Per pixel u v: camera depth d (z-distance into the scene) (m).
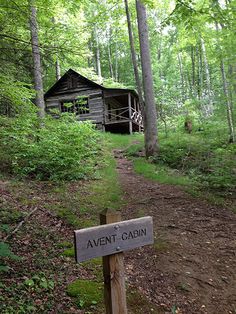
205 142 12.77
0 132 9.40
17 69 8.95
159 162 11.55
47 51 5.90
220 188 8.25
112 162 11.78
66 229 5.64
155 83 30.77
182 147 12.46
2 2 5.84
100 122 22.30
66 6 10.27
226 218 6.41
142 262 4.65
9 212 5.74
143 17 12.66
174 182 8.93
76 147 10.09
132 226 2.73
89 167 9.96
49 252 4.59
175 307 3.69
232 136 13.36
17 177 8.43
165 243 5.30
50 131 10.74
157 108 20.56
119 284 2.67
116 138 17.64
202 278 4.34
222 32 10.98
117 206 7.17
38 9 7.93
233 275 4.44
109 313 2.66
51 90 23.06
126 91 21.98
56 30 8.66
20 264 4.06
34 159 9.35
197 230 5.83
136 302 3.66
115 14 14.66
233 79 12.67
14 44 6.57
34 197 7.01
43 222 5.73
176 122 19.41
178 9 6.13
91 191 8.16
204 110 20.48
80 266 4.32
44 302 3.36
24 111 7.76
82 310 3.36
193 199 7.56
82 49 6.32
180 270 4.50
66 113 12.84
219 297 3.97
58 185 8.38
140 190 8.47
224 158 10.23
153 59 37.91
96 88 22.44
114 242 2.60
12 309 3.06
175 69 40.22
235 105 13.12
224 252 5.06
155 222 6.23
